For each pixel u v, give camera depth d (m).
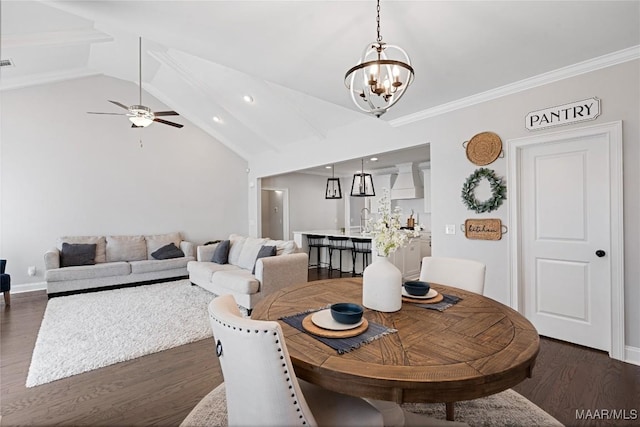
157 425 1.83
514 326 1.37
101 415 1.92
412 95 3.33
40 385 2.24
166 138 6.52
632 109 2.45
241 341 0.99
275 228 9.49
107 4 2.05
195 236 6.89
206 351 2.81
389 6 1.97
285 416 1.00
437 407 1.96
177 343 2.94
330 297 1.88
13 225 4.91
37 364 2.53
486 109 3.28
